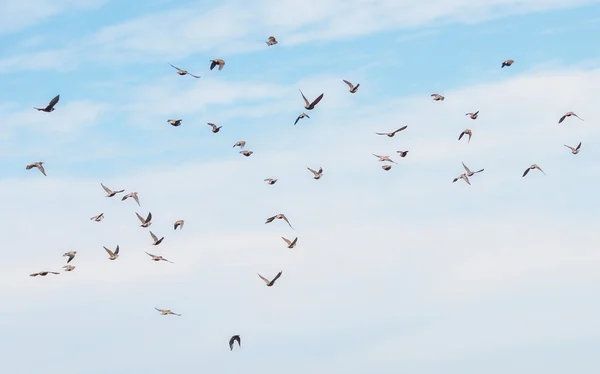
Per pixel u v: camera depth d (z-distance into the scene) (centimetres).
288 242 9281
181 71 9269
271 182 9612
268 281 8719
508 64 9950
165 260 9619
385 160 10225
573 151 10231
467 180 10219
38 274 9544
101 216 9675
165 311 9681
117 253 9619
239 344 8088
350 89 9369
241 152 10038
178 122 9812
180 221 9612
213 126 9856
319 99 9181
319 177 10069
